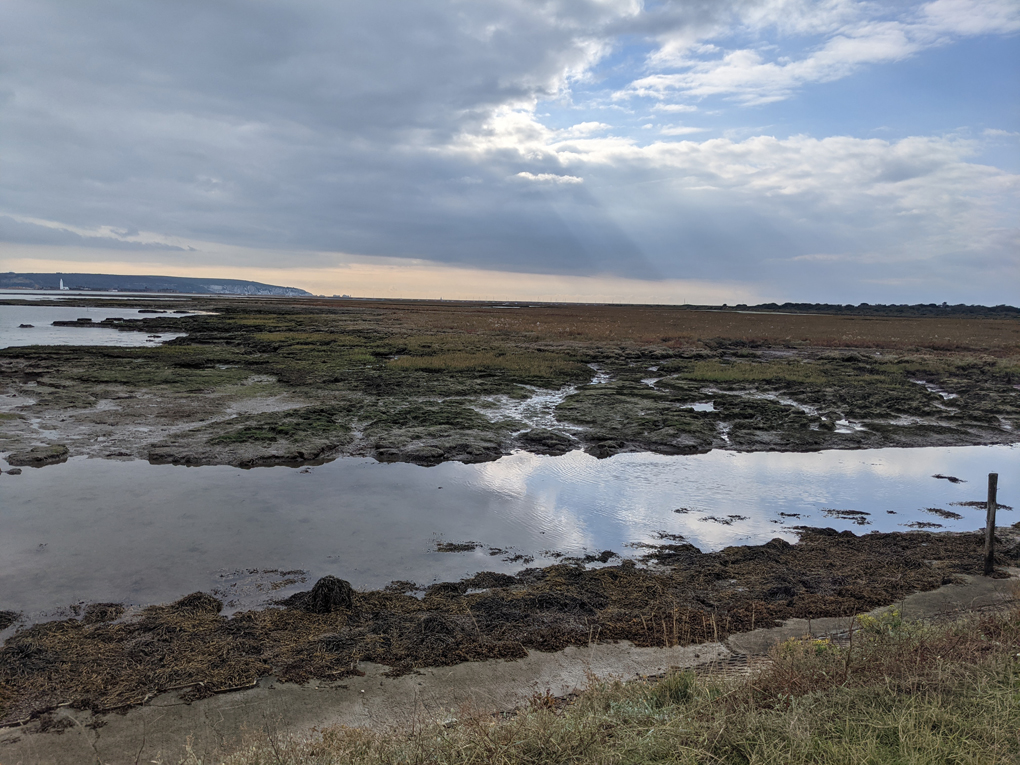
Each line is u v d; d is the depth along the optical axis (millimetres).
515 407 20547
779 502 11914
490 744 4016
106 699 5230
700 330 56031
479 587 7836
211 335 44062
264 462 13719
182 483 12031
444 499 11539
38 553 8594
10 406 18250
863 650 5348
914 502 12086
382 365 28578
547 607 7148
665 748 3889
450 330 50875
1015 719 4000
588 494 12109
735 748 3965
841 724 4098
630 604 7348
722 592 7719
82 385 21797
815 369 30000
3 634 6457
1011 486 13227
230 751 4492
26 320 57688
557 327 55281
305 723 4969
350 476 12906
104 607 7016
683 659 6066
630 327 58375
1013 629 5711
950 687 4461
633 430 17266
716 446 16312
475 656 6086
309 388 22578
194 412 18188
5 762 4434
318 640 6309
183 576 7992
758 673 5277
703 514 11094
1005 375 29969
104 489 11508
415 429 16500
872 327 66375
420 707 5203
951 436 18047
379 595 7461
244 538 9336
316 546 9117
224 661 5852
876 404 21422
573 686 5602
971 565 8555
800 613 7109
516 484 12664
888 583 7938
